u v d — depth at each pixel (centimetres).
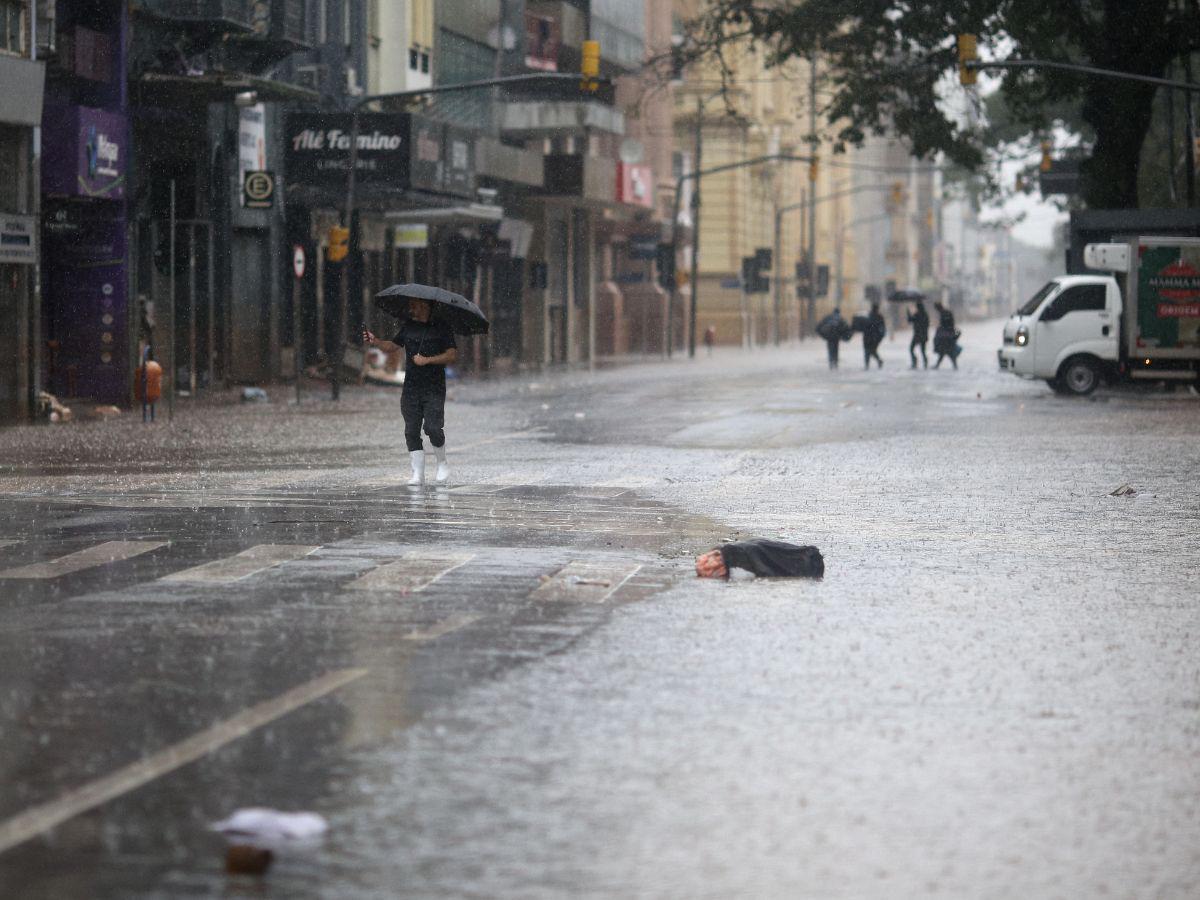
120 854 1361
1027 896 1279
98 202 7844
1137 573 2947
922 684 2022
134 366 8138
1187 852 1391
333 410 7994
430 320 4441
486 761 1652
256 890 1280
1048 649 2250
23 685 1983
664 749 1703
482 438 6178
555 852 1370
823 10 10219
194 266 9062
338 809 1488
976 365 14625
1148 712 1891
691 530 3528
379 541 3300
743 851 1376
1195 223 9331
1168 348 9062
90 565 2950
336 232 8662
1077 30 10150
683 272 18325
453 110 13200
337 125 10306
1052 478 4694
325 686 1981
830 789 1562
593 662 2142
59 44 7569
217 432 6462
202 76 8306
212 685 1988
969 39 8525
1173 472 4869
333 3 11056
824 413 7712
